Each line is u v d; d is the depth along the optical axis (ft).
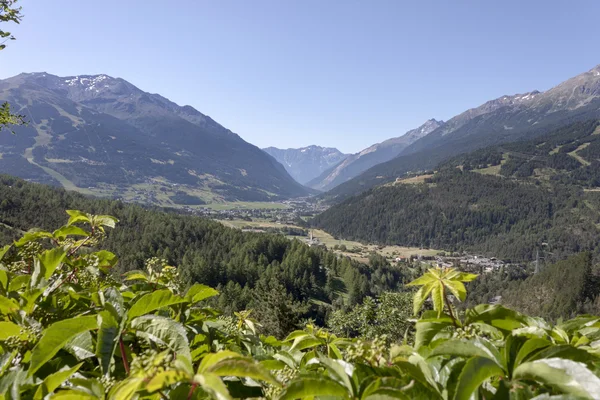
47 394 5.70
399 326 63.57
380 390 4.68
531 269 615.57
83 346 7.11
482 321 7.16
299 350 10.34
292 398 4.83
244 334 12.53
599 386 4.11
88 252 12.52
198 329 9.91
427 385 5.31
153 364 4.10
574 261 339.36
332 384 4.97
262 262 402.72
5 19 29.71
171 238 410.11
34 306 9.06
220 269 346.13
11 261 13.07
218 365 3.95
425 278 7.39
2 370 6.82
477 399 5.14
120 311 7.57
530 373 4.72
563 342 7.11
